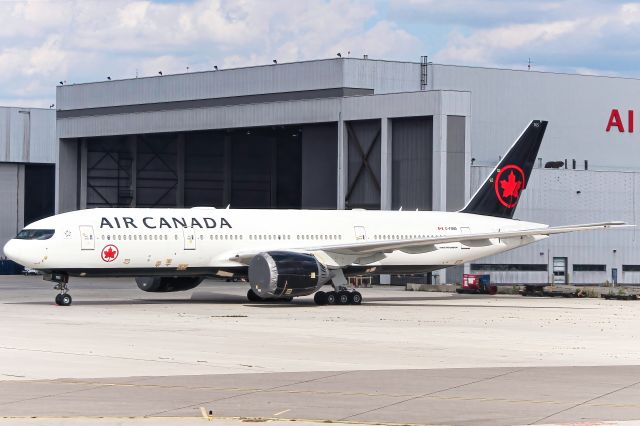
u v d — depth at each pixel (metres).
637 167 135.50
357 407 28.50
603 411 28.09
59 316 59.66
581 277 115.06
